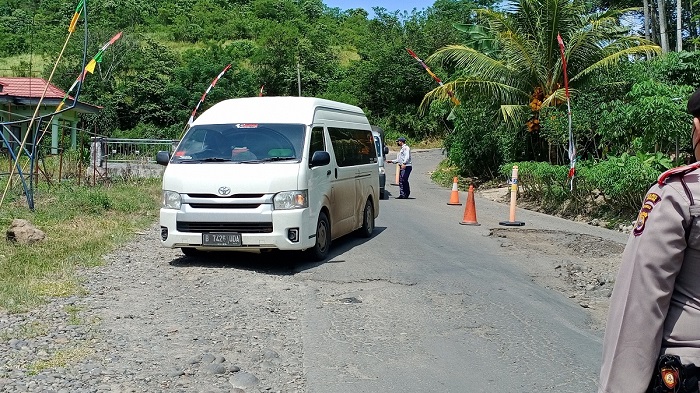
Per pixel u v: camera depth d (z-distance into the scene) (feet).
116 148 73.92
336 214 34.47
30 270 27.12
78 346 18.95
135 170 69.21
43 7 208.64
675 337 8.02
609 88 69.77
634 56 76.23
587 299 26.68
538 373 18.21
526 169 60.75
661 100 45.80
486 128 83.66
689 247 7.97
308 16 280.31
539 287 28.27
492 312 24.14
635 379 7.99
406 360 19.08
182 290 25.86
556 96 69.62
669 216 7.94
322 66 184.75
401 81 171.32
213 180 29.55
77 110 96.12
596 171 49.34
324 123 34.24
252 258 32.40
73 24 39.55
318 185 31.65
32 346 18.74
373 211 41.60
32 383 16.14
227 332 20.92
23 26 192.34
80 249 32.01
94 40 157.07
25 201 46.65
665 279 7.94
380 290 26.89
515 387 17.20
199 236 29.55
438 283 28.25
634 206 47.06
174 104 150.51
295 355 19.22
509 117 74.54
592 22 71.77
